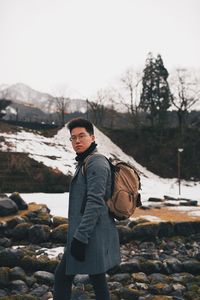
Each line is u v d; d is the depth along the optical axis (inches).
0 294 188.7
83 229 103.1
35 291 191.5
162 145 2047.2
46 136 1828.2
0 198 389.4
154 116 2549.2
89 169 108.9
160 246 316.2
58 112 2893.7
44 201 557.9
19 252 231.9
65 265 117.4
